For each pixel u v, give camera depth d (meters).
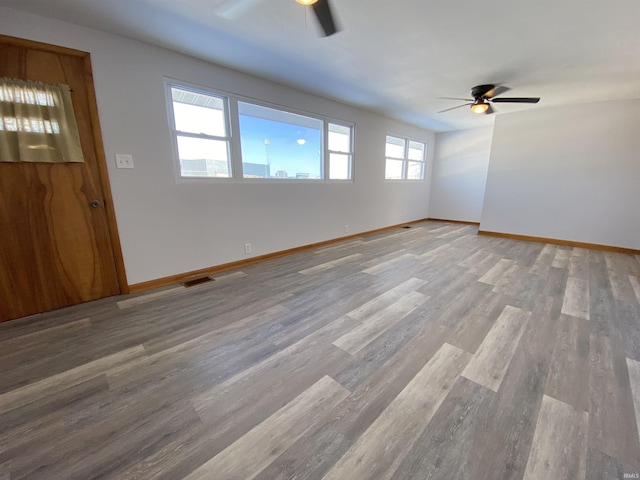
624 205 4.36
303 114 4.04
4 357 1.82
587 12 2.05
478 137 6.70
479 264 3.72
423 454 1.17
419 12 2.08
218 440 1.24
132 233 2.78
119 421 1.34
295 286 2.98
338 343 1.97
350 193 5.14
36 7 2.04
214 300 2.65
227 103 3.26
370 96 4.19
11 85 2.10
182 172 3.09
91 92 2.41
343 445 1.21
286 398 1.48
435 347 1.92
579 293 2.78
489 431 1.28
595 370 1.68
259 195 3.74
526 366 1.72
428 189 7.57
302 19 2.17
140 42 2.59
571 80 3.44
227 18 2.18
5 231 2.21
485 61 2.92
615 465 1.12
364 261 3.87
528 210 5.18
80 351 1.88
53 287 2.46
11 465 1.13
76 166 2.45
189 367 1.73
